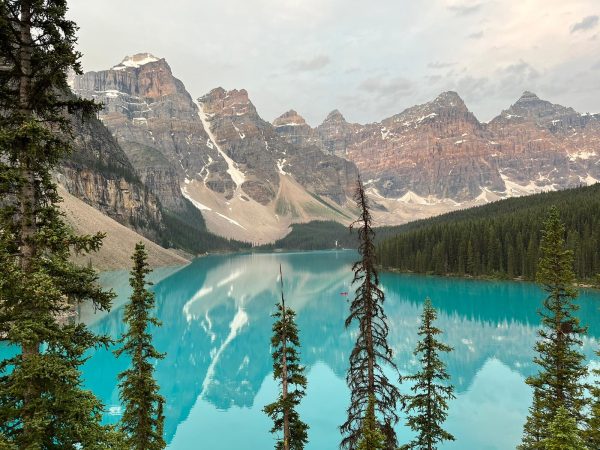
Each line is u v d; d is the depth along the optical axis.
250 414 46.38
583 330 23.84
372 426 15.65
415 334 76.56
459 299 109.06
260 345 75.69
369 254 20.91
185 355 69.31
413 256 165.38
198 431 41.94
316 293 131.88
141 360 20.80
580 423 22.83
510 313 92.75
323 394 51.81
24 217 11.13
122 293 101.62
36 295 10.16
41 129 10.73
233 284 149.38
